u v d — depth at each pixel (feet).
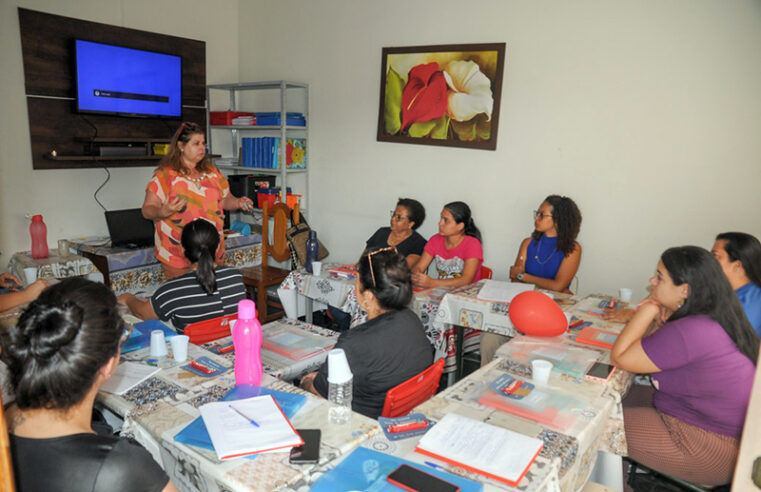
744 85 9.10
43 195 12.05
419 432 4.19
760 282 6.48
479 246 9.88
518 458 3.77
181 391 4.77
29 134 11.60
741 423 5.08
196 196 9.86
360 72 13.55
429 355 5.67
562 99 10.82
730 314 5.08
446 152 12.48
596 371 5.51
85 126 12.42
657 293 5.50
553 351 6.11
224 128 15.20
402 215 10.61
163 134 13.94
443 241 10.34
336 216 14.74
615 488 5.33
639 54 9.93
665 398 5.57
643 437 5.51
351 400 5.22
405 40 12.72
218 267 6.88
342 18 13.62
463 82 11.85
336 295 9.27
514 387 5.09
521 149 11.45
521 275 10.01
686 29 9.45
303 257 12.93
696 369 5.14
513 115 11.44
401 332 5.34
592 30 10.32
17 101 11.34
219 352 5.84
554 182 11.17
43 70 11.57
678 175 9.87
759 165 9.15
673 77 9.68
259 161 14.53
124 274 11.62
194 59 14.46
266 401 4.46
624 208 10.48
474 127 11.89
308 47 14.38
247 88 15.07
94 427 3.91
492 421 4.45
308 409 4.47
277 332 6.61
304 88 14.64
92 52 11.98
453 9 11.89
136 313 7.11
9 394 3.67
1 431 2.39
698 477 5.31
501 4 11.26
